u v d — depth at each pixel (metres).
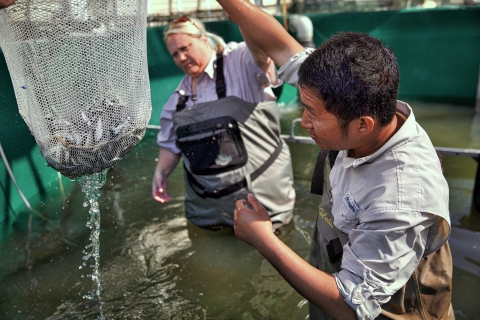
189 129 2.37
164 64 3.91
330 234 1.43
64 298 2.08
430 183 1.09
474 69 4.53
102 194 3.04
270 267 2.29
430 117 4.38
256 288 2.13
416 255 1.12
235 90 2.39
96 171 1.45
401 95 4.89
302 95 1.10
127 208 2.88
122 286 2.17
